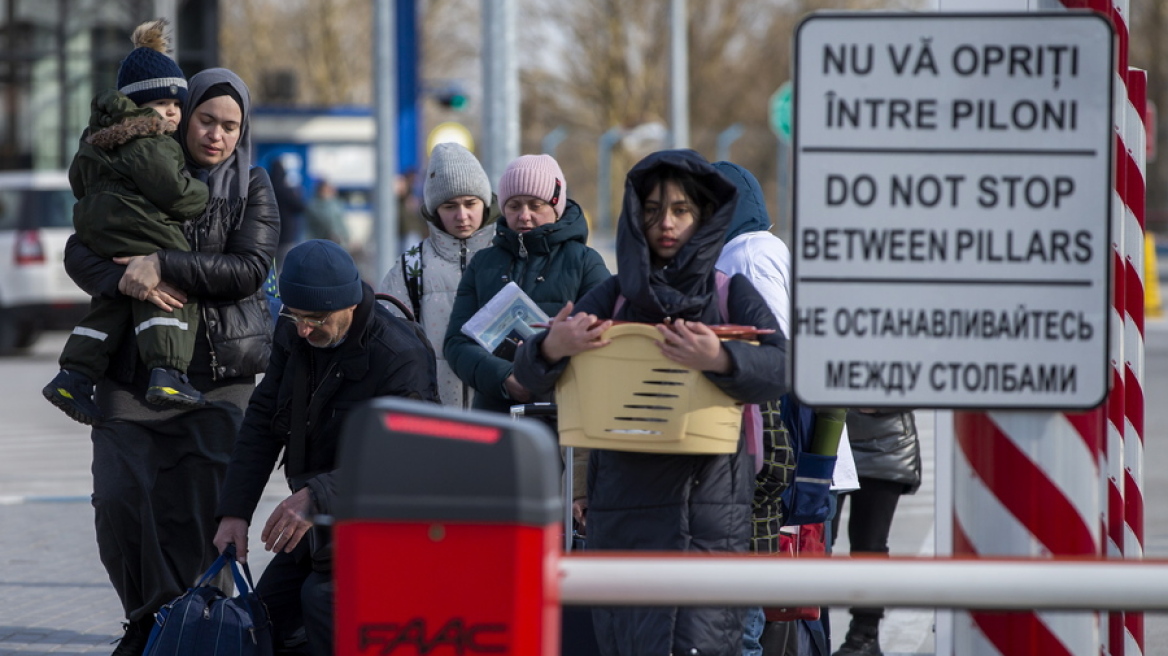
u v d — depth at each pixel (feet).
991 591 24.48
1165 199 465.88
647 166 38.58
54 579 68.59
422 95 204.74
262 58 461.37
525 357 37.63
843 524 82.89
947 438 32.32
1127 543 46.70
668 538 38.06
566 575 24.82
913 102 27.35
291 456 46.85
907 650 59.36
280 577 48.57
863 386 27.45
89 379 51.19
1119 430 43.42
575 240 54.85
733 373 36.24
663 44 440.45
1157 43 438.81
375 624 23.44
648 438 36.68
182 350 51.08
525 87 451.12
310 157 336.90
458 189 59.36
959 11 27.61
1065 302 27.30
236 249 52.95
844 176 27.40
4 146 214.28
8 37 213.87
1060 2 28.48
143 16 215.10
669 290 38.24
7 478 98.63
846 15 27.30
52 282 172.55
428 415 23.48
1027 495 27.71
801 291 27.48
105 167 51.06
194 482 52.49
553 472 23.68
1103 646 40.75
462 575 23.39
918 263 27.37
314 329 45.42
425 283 59.57
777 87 454.81
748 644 44.39
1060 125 27.25
